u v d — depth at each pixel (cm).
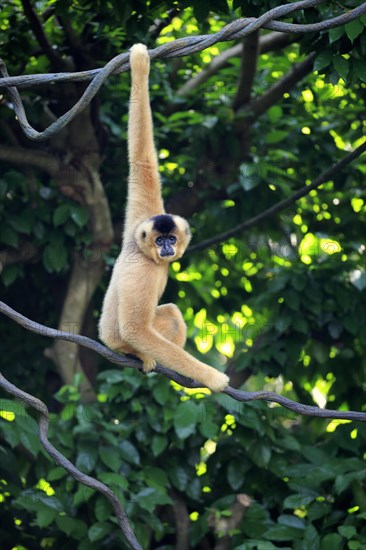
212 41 863
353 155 1173
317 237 1366
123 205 1459
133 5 1127
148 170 960
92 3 1205
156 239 897
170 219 915
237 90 1394
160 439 1214
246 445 1227
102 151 1355
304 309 1342
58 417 1229
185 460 1281
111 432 1218
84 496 1138
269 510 1295
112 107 1441
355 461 1212
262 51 1441
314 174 1502
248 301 1456
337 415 840
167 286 1511
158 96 1459
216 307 1561
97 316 1516
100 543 1159
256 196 1443
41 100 1333
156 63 1441
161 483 1214
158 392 1209
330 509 1178
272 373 1323
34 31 1186
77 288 1351
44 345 1438
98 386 1438
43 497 1170
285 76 1367
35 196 1339
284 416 1382
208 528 1247
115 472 1163
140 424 1236
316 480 1191
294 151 1459
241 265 1555
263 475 1276
